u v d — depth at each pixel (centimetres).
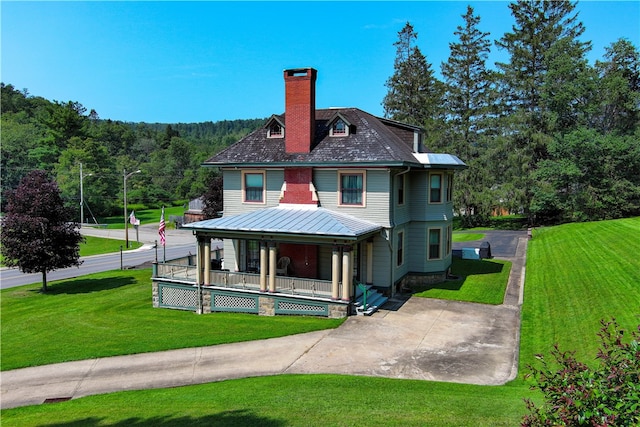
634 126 5047
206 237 2334
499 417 1028
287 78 2500
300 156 2472
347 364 1563
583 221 4778
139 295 2828
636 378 571
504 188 5406
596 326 1602
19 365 1727
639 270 2103
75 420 1205
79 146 9675
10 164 9638
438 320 2034
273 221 2272
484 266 3247
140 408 1255
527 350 1597
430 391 1266
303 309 2148
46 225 3012
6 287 3375
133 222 5509
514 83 5588
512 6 5622
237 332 1967
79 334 2088
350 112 2742
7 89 16925
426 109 6938
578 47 5228
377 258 2403
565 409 559
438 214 2727
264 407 1170
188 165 13112
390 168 2295
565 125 5216
